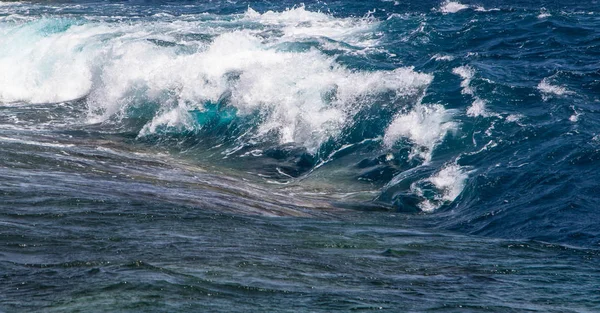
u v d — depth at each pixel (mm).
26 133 32906
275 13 54969
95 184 22453
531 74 36938
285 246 17031
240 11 59812
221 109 35656
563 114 30750
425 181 27375
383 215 24844
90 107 38594
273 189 28047
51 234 16109
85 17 56906
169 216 18953
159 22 53000
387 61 40000
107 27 49219
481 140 29453
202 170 29703
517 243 19672
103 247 15281
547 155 27000
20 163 24656
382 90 34281
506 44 43500
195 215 19531
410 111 32688
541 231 22047
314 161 31516
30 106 39469
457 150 29484
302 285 13336
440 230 22688
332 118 33281
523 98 32938
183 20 54594
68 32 47781
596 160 26125
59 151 27984
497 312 12609
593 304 13617
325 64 37844
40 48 45406
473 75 35375
